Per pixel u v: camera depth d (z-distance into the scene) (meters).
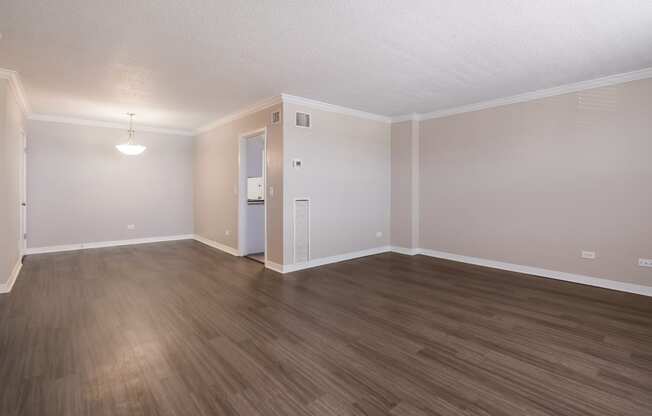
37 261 5.50
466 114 5.36
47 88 4.39
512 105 4.84
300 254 5.06
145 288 4.11
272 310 3.40
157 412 1.84
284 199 4.83
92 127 6.62
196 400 1.95
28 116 5.93
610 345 2.65
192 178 7.93
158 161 7.44
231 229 6.27
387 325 3.04
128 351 2.54
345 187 5.63
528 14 2.56
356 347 2.62
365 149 5.92
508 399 1.97
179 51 3.22
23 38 2.93
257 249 6.38
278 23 2.70
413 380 2.17
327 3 2.40
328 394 2.02
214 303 3.59
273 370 2.28
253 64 3.57
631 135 3.88
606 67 3.70
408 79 4.08
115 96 4.78
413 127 6.00
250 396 1.99
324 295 3.88
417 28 2.79
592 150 4.16
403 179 6.17
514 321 3.13
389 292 3.99
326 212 5.38
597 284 4.17
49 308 3.42
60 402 1.92
